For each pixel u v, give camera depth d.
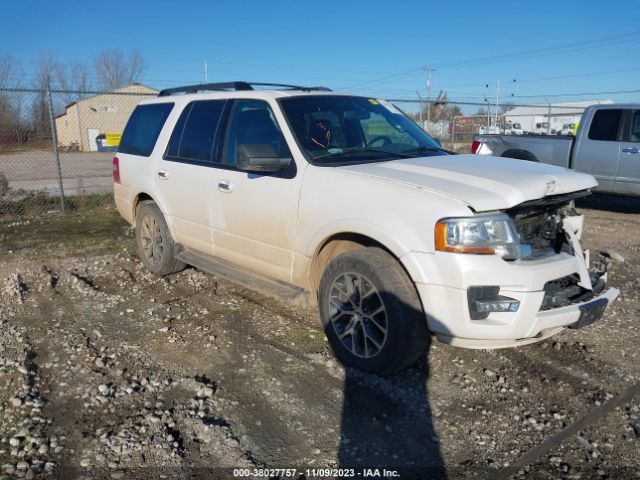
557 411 3.45
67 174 19.22
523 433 3.23
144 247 6.11
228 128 4.93
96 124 33.91
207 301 5.33
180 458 2.98
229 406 3.49
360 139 4.66
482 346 3.45
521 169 3.95
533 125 37.97
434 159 4.28
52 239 8.00
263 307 5.16
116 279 6.05
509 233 3.39
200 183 5.04
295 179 4.18
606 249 7.38
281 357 4.14
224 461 2.97
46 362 4.05
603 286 3.95
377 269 3.61
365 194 3.72
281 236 4.30
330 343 4.07
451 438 3.19
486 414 3.42
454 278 3.31
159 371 3.93
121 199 6.38
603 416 3.39
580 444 3.12
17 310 5.11
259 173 4.44
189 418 3.34
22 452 3.00
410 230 3.47
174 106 5.70
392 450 3.08
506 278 3.29
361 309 3.79
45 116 10.94
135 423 3.28
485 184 3.55
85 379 3.79
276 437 3.19
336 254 4.15
